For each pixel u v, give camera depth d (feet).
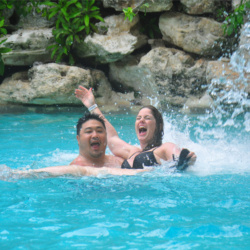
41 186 30.14
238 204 25.94
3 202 26.50
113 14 81.30
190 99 74.90
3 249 19.30
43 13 79.97
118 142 39.73
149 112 37.60
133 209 24.99
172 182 31.12
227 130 56.49
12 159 41.37
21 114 72.02
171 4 75.25
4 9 81.71
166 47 79.20
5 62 80.28
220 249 19.15
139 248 19.31
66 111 74.74
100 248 19.31
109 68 83.66
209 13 76.33
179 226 22.09
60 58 80.02
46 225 22.38
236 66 71.00
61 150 46.11
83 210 24.84
